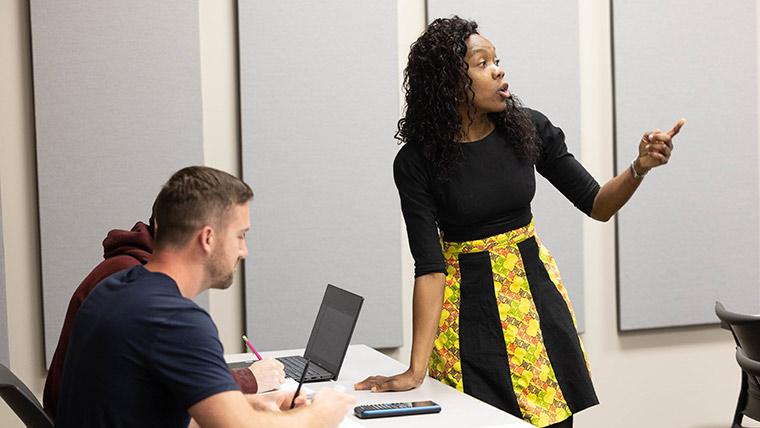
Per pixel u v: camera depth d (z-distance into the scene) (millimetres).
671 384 4305
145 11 3582
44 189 3514
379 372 2514
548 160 2551
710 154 4219
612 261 4188
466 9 3893
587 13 4070
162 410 1534
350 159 3818
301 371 2490
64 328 2201
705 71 4180
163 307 1517
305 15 3736
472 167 2320
